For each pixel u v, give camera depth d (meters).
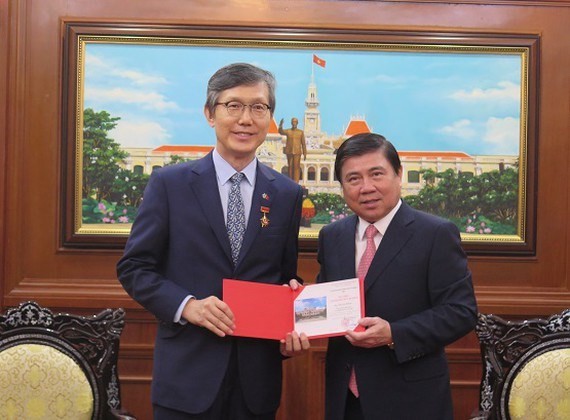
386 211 2.30
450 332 2.21
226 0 3.50
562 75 3.55
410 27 3.51
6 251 3.44
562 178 3.55
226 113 2.28
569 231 3.55
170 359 2.26
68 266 3.48
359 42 3.49
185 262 2.28
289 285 2.33
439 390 2.26
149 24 3.45
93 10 3.48
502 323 2.53
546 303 3.51
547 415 2.46
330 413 2.32
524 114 3.53
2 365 2.45
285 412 3.54
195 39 3.46
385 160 2.28
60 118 3.46
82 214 3.48
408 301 2.27
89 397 2.48
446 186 3.54
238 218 2.33
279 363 2.36
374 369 2.24
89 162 3.48
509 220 3.56
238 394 2.27
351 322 2.22
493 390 2.49
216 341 2.25
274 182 2.40
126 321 3.49
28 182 3.47
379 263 2.28
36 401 2.45
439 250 2.28
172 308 2.20
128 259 2.31
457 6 3.55
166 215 2.32
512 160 3.54
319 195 3.52
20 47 3.46
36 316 2.52
